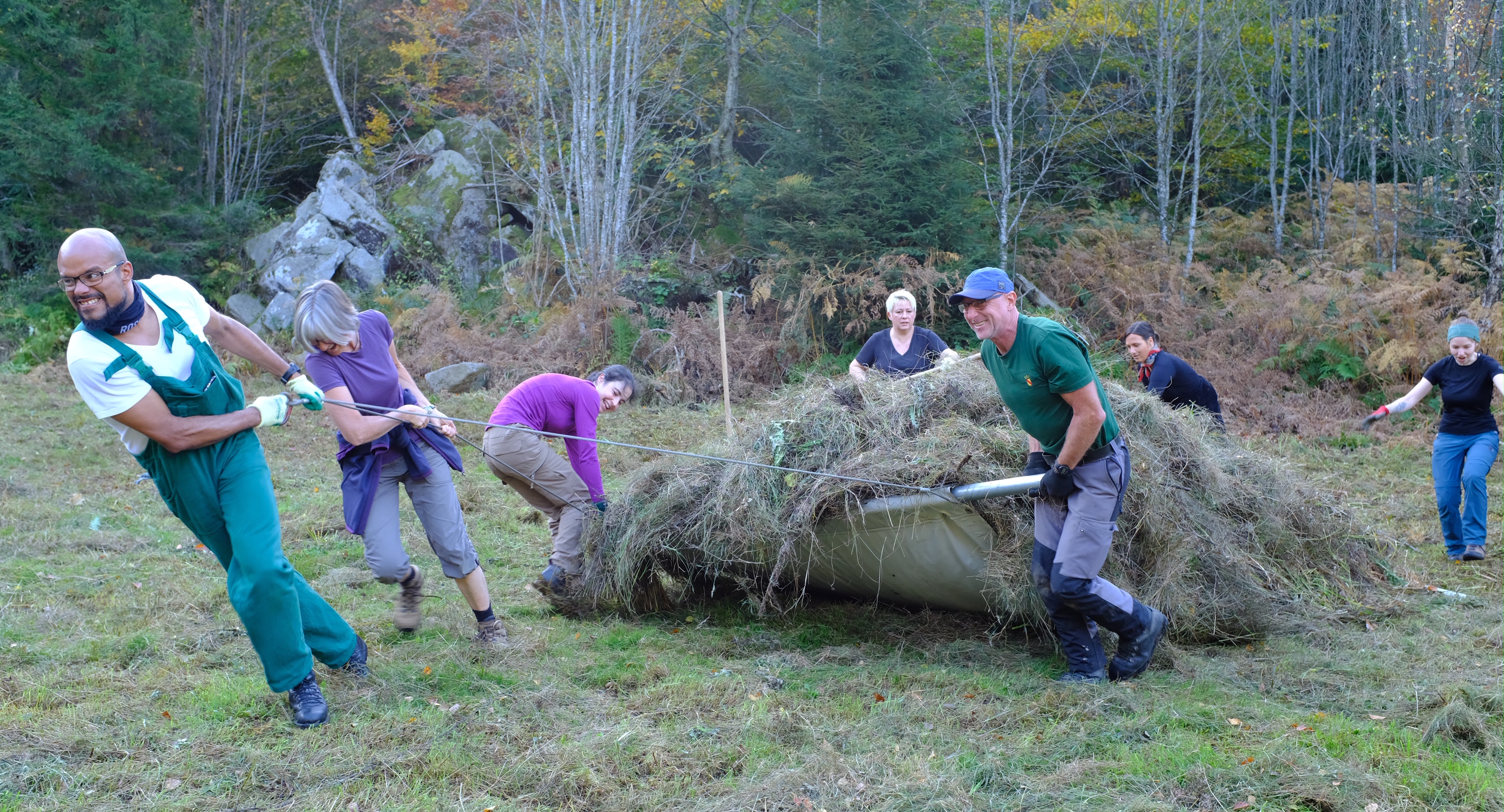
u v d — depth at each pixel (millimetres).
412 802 2785
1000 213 13844
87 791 2816
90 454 8227
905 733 3242
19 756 2986
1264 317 11836
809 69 13258
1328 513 4961
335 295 3748
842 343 12703
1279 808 2736
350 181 16250
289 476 7633
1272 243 14984
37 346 13859
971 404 4328
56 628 4258
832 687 3697
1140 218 15641
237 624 4348
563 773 2922
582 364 12281
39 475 7402
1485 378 5555
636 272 13922
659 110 15797
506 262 15633
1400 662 3957
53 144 14828
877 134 12773
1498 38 12672
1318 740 3164
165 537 5816
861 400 4406
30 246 16047
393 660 3938
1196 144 14164
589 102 13688
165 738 3164
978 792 2818
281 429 9523
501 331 13500
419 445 4023
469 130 17438
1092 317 13023
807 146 12984
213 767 2977
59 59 15602
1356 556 4938
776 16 16906
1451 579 5211
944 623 4438
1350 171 17031
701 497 4434
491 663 3916
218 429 3158
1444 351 10719
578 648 4191
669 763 3018
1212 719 3336
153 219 15781
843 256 12406
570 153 15500
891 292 12289
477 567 4137
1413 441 9312
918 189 12477
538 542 5984
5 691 3518
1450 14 12656
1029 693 3637
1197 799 2795
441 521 4027
